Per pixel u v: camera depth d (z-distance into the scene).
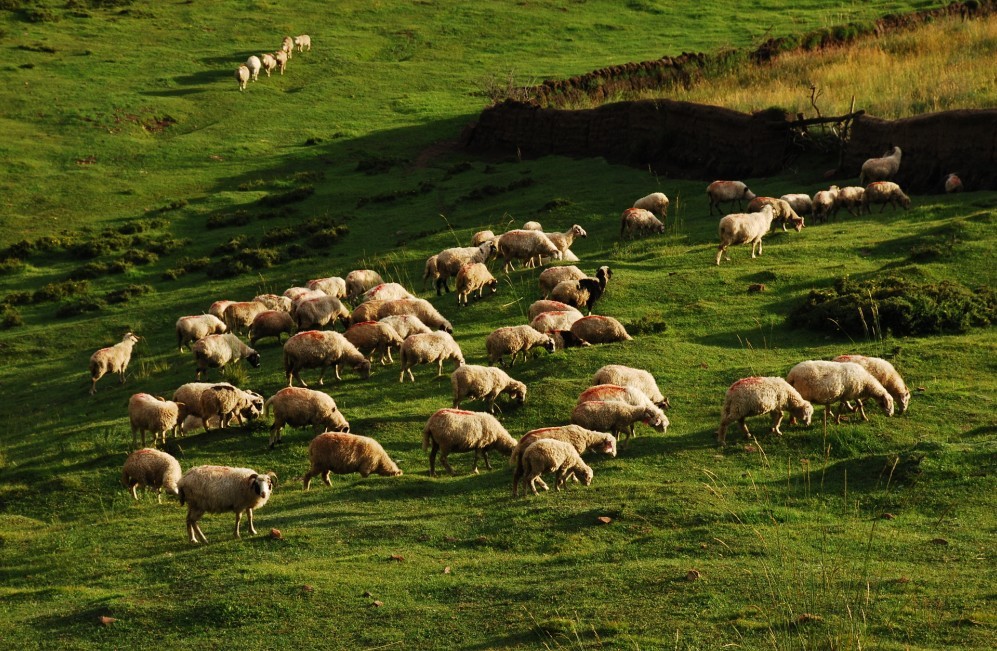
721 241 30.45
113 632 12.39
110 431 23.73
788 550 13.05
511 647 11.10
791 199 35.34
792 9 83.00
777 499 15.10
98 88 67.44
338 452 17.73
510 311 29.38
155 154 58.81
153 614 12.76
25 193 53.91
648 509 14.88
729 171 44.59
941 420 18.47
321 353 23.86
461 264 32.00
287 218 49.16
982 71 48.47
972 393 19.72
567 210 41.75
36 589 14.54
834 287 26.91
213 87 68.50
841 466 16.05
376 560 13.98
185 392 22.50
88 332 37.19
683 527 14.21
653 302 28.28
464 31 79.75
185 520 17.41
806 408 17.94
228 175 56.00
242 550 14.98
